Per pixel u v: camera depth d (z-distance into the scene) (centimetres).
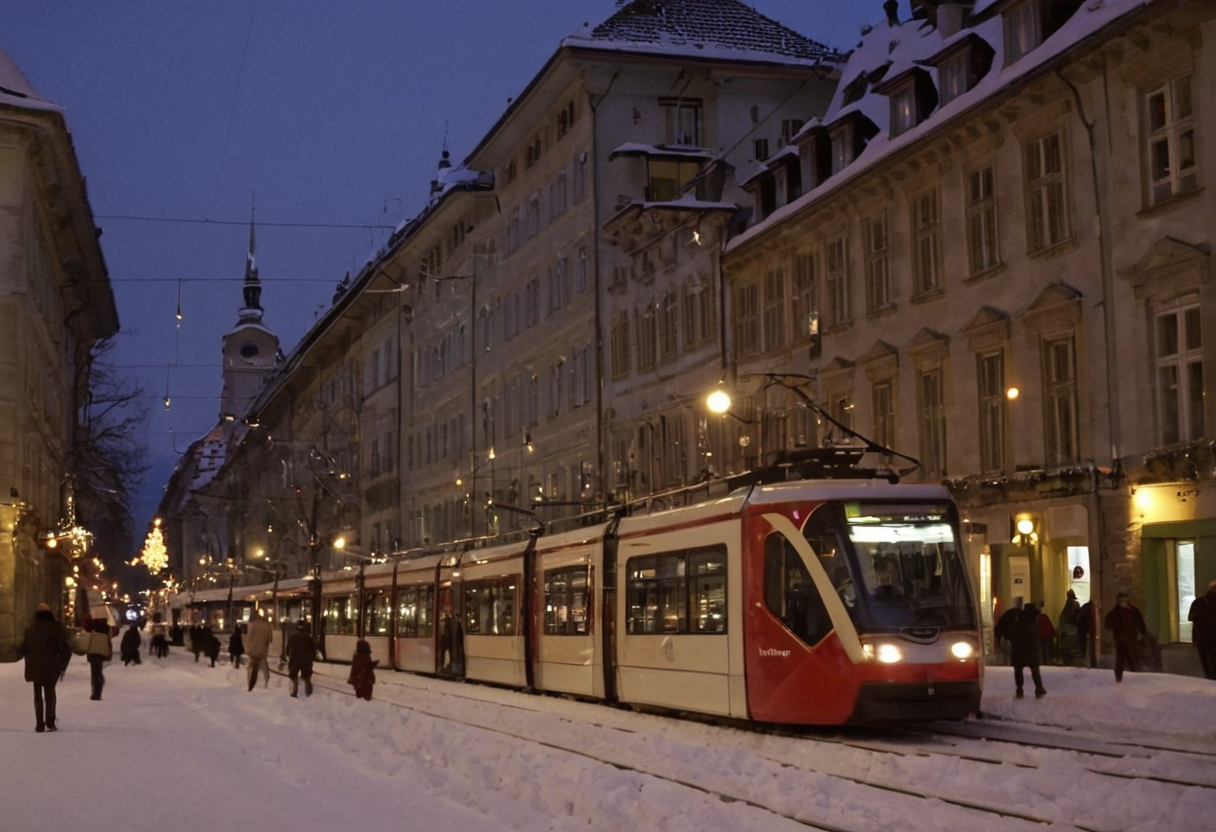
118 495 8100
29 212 5581
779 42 5516
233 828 1265
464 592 3856
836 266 4019
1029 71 3134
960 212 3478
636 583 2686
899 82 3731
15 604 5288
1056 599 3166
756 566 2233
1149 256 2869
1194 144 2784
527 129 6191
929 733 2161
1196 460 2733
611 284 5372
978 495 3347
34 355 5862
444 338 7538
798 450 2381
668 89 5416
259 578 10219
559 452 5822
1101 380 3017
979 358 3416
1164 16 2789
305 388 11006
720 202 4803
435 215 7169
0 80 5531
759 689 2205
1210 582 2702
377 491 8662
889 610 2098
